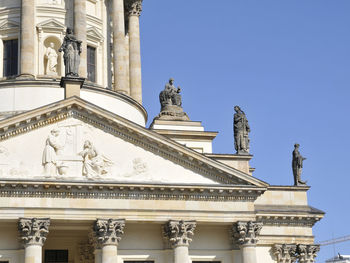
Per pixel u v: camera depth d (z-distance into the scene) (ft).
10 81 289.94
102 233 223.51
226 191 233.14
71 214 221.46
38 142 225.15
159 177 231.50
